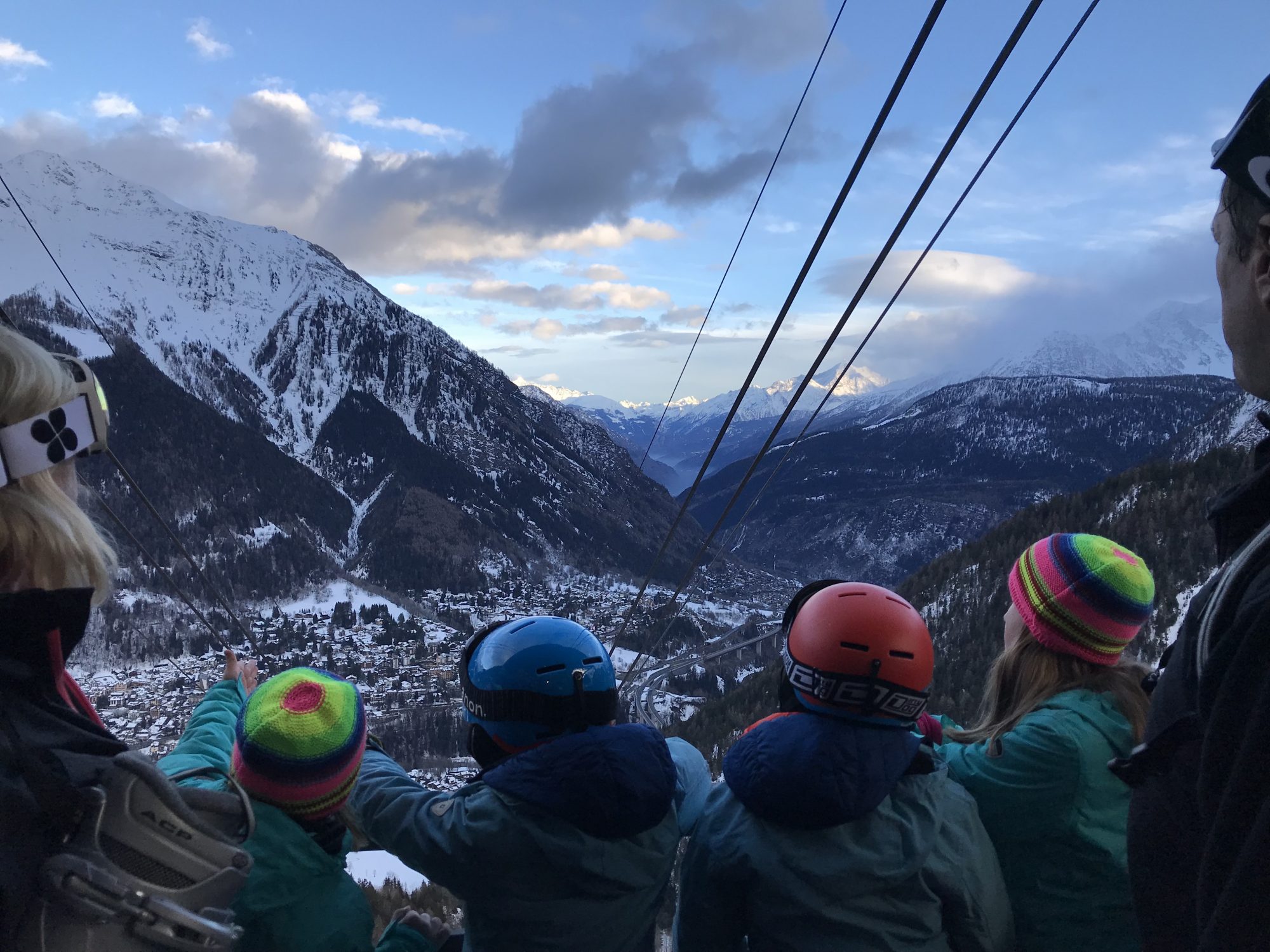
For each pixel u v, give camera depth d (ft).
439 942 11.66
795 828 8.97
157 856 4.49
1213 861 4.05
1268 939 3.54
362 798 10.39
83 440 5.14
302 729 8.80
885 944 8.71
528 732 9.20
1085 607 10.21
